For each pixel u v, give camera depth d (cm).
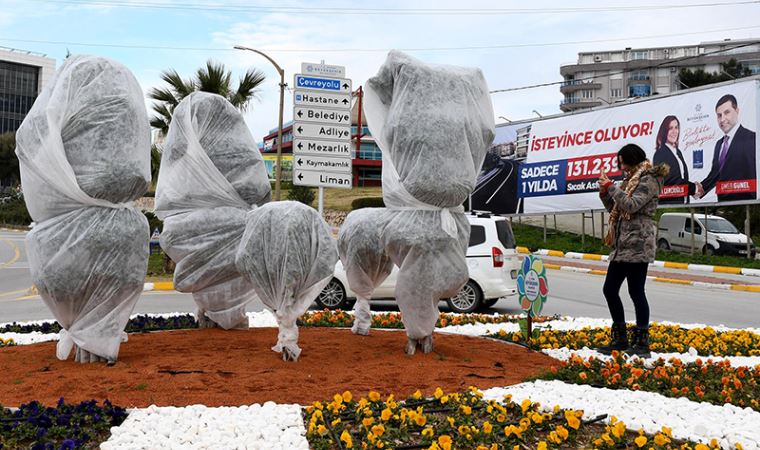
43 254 613
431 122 662
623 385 587
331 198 4691
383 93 708
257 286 635
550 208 2823
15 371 611
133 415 470
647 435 464
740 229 3009
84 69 628
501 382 590
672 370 623
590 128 2647
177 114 819
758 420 496
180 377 577
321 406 479
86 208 622
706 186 2258
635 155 722
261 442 420
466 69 714
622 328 746
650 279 1984
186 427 445
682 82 4988
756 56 7838
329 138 1627
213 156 827
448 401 505
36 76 7538
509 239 1319
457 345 763
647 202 704
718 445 438
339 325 959
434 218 670
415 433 449
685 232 2641
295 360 646
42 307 1377
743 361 732
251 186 838
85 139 618
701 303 1471
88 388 545
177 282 816
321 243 645
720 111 2208
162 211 821
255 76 2000
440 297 686
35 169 610
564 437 436
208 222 802
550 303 1444
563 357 720
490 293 1273
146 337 798
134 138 635
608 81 8494
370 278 798
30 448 415
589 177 2650
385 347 734
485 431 438
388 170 695
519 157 2955
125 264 631
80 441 420
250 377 581
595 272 2092
